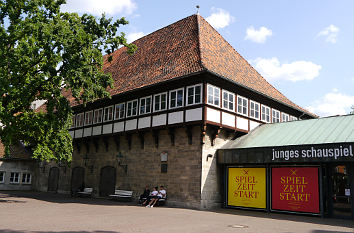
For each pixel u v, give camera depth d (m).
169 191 19.66
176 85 19.95
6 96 18.31
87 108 27.42
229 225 11.71
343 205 14.88
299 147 15.92
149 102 21.58
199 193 18.00
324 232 10.59
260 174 18.05
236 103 20.45
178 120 19.31
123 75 26.45
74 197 25.31
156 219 12.82
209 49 22.36
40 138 20.17
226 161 18.78
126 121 23.08
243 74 23.31
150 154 21.42
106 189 24.62
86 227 10.24
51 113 19.09
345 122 17.25
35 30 17.66
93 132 26.08
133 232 9.56
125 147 23.53
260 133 20.17
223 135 19.88
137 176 22.05
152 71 23.22
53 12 19.98
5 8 18.73
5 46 18.64
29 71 19.88
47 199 22.16
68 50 18.12
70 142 20.62
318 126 18.00
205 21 26.02
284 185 17.05
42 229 9.60
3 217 12.21
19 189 32.75
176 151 19.73
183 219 13.10
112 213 14.59
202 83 18.53
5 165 32.19
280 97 25.39
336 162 15.33
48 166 32.19
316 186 15.90
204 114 18.00
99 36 20.17
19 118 19.44
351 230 11.21
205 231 10.14
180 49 23.20
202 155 18.23
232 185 19.03
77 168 28.38
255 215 15.71
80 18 20.30
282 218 14.65
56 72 18.78
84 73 18.75
